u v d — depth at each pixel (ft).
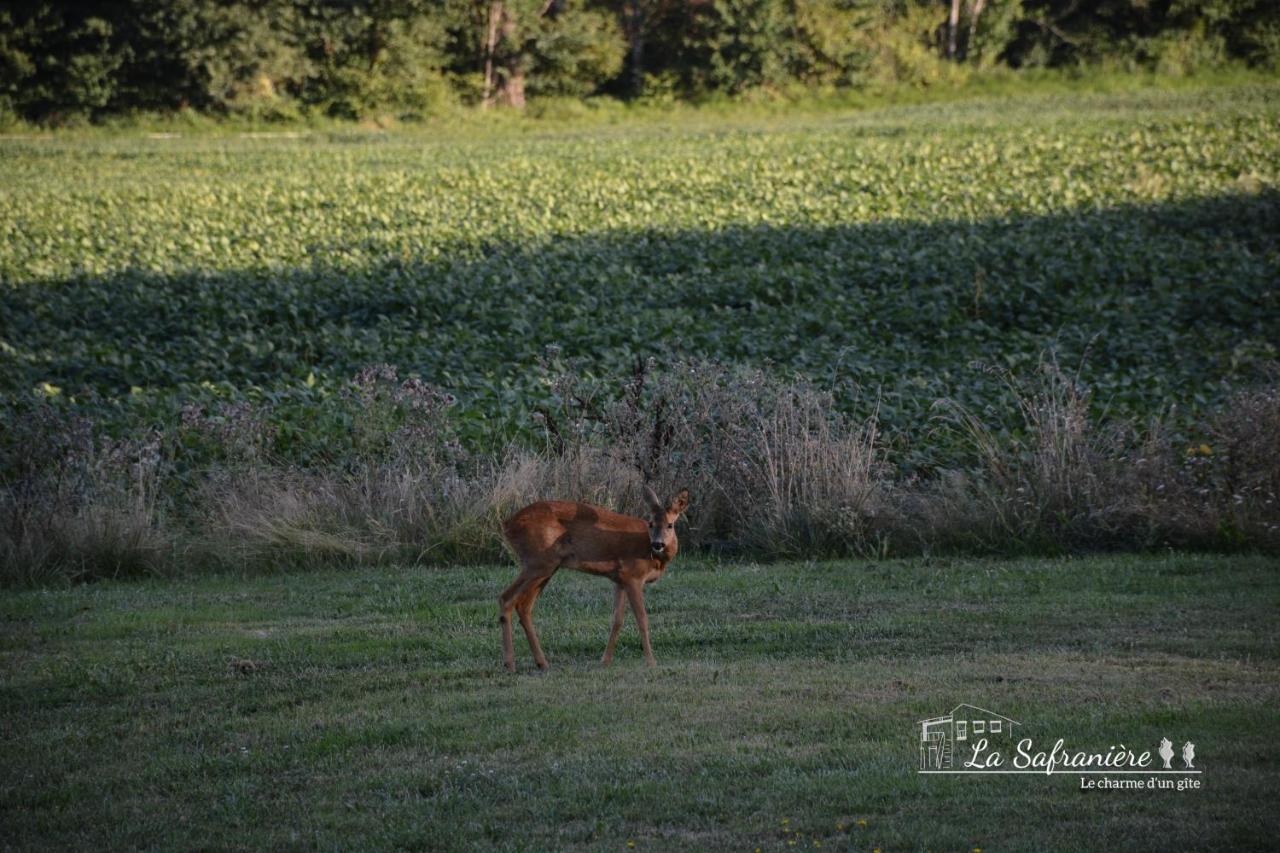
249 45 412.98
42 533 73.41
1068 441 75.10
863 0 437.17
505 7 433.48
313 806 37.93
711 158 261.24
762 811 36.27
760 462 78.07
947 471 78.43
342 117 423.23
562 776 39.19
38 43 417.08
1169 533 71.15
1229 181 187.62
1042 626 55.42
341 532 75.72
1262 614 56.39
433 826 36.09
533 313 132.87
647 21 458.91
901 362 109.81
